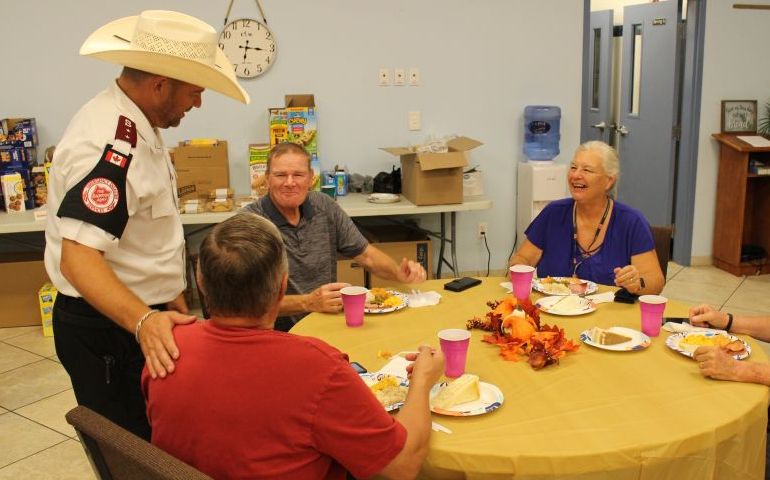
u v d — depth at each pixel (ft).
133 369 5.82
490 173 16.03
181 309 6.38
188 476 3.22
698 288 15.62
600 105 20.47
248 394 3.68
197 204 12.99
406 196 14.33
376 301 7.00
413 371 4.60
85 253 5.01
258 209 7.98
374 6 14.75
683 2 16.76
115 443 3.48
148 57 5.26
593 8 21.22
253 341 3.77
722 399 4.77
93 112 5.34
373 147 15.37
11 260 13.50
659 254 8.96
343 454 3.74
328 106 15.01
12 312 13.50
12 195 13.08
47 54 13.79
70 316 5.62
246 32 14.30
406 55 15.10
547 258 8.57
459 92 15.51
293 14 14.47
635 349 5.64
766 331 6.08
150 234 5.80
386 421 3.87
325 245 8.17
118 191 5.16
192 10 14.08
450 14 15.11
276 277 3.83
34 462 8.59
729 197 16.57
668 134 17.37
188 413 3.78
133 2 13.84
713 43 16.39
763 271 16.62
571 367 5.38
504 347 5.71
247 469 3.69
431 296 7.24
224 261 3.70
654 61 17.63
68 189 5.11
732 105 16.65
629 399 4.81
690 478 4.38
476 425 4.50
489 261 16.44
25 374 11.28
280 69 14.66
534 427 4.45
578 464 4.12
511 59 15.58
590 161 7.89
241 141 14.80
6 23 13.55
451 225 15.51
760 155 16.66
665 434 4.31
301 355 3.72
